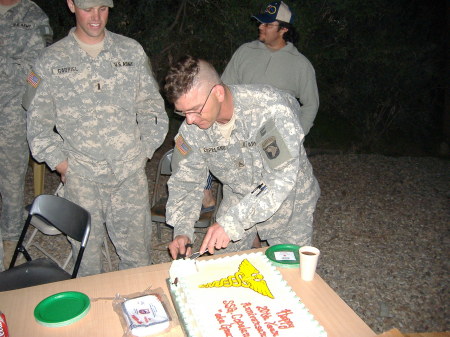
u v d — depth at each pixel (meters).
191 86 1.68
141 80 2.72
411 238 4.41
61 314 1.64
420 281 3.64
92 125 2.60
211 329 1.50
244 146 2.09
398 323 3.11
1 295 1.78
